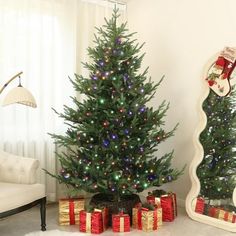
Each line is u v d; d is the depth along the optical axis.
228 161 3.14
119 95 3.01
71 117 3.14
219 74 3.20
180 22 3.70
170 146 3.82
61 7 3.70
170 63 3.81
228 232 2.92
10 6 3.37
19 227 2.99
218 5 3.36
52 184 3.69
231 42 3.27
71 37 3.75
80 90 3.13
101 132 3.04
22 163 2.92
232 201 3.03
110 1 4.12
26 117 3.48
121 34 3.21
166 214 3.17
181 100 3.71
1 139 3.36
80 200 3.09
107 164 2.96
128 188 2.95
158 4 3.91
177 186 3.75
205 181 3.25
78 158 3.14
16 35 3.41
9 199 2.59
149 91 3.18
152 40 3.99
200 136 3.31
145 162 3.17
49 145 3.65
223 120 3.20
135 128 3.01
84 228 2.88
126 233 2.87
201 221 3.15
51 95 3.64
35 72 3.55
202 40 3.51
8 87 3.39
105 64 3.05
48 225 3.04
